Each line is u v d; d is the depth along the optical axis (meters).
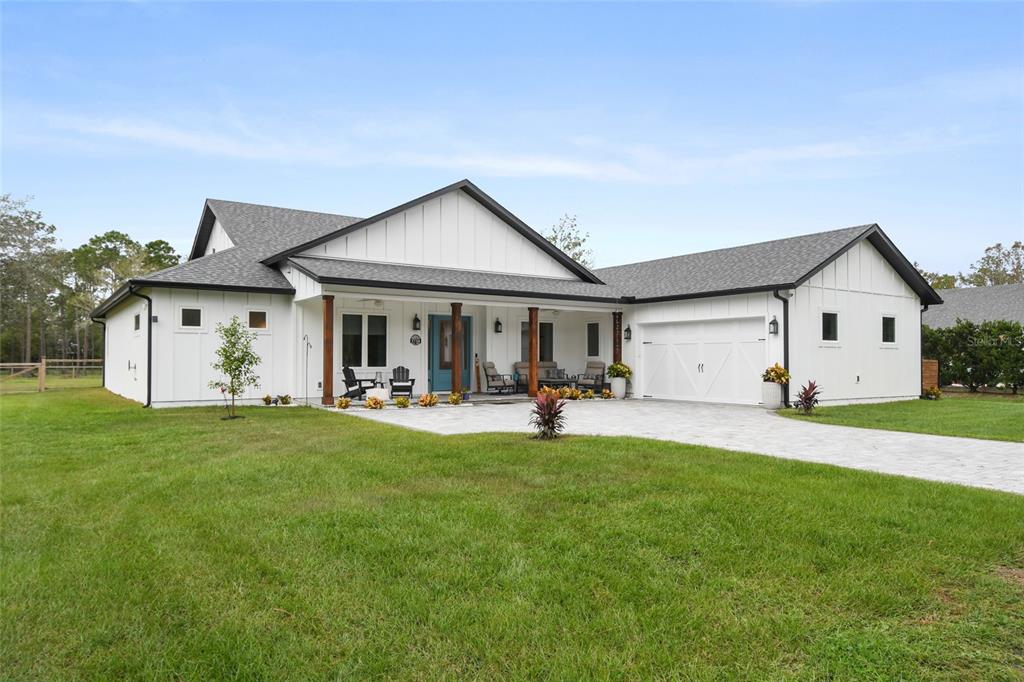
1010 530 5.08
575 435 9.86
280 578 4.18
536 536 4.93
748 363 16.36
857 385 17.31
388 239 17.42
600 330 20.98
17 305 44.56
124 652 3.25
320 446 8.89
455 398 15.88
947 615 3.70
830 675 3.07
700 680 2.99
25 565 4.40
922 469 7.58
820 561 4.47
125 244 56.12
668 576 4.22
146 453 8.52
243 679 3.02
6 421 12.26
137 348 16.80
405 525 5.19
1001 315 27.52
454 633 3.43
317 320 16.52
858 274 17.55
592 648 3.28
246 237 19.08
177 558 4.52
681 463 7.46
